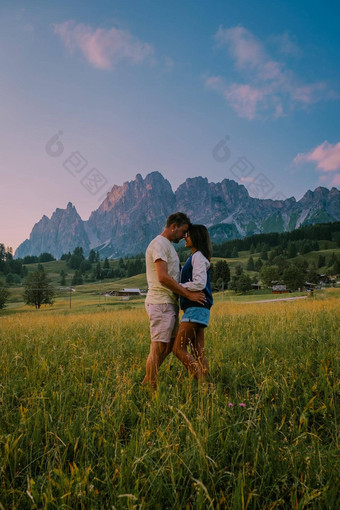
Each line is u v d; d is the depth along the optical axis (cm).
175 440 209
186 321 375
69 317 1619
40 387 334
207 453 201
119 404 272
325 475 182
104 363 430
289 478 188
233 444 216
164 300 386
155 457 202
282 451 201
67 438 229
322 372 331
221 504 167
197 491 164
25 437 228
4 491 172
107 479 175
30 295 9212
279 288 12388
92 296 13025
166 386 330
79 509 167
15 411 281
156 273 393
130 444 209
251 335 586
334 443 214
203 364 378
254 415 229
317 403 278
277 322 700
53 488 179
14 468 196
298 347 446
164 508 171
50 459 200
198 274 373
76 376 370
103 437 221
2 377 372
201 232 410
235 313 1159
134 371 376
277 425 237
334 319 721
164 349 386
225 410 249
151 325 384
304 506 165
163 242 391
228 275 13938
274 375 330
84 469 192
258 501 163
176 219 400
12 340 636
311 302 1533
